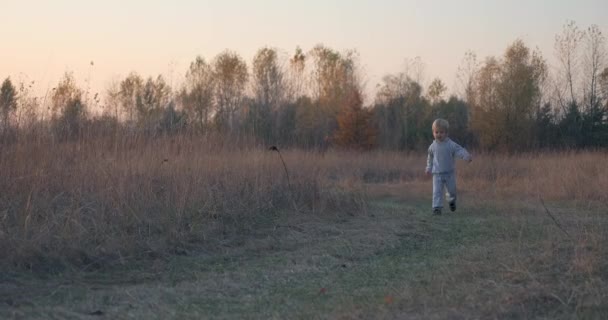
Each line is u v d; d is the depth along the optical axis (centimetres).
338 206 1075
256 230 914
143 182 940
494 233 901
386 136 4419
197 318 524
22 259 672
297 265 730
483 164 2059
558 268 648
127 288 626
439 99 4878
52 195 866
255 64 3825
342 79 4444
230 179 1045
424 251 805
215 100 2995
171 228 834
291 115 3878
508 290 575
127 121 1177
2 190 823
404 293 580
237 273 692
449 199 1191
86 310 546
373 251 812
